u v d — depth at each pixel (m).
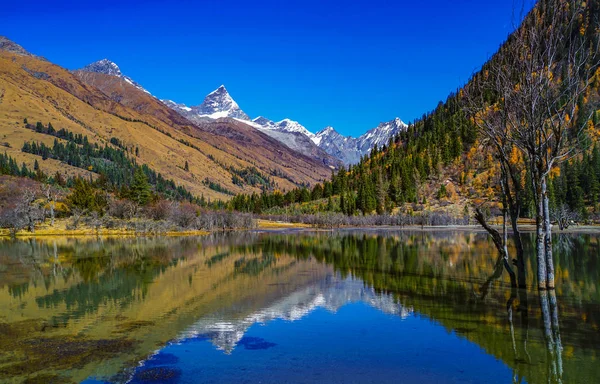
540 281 28.28
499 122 28.27
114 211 129.00
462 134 186.62
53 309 25.84
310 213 194.38
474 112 29.72
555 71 25.81
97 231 110.25
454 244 72.75
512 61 27.12
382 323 22.03
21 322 22.73
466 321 21.98
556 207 115.25
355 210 184.88
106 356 17.30
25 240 92.00
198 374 15.44
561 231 96.94
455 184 174.50
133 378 15.10
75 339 19.66
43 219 122.25
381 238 95.00
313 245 76.88
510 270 31.08
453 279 35.19
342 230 142.88
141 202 140.12
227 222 152.62
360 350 17.88
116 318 23.56
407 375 15.16
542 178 26.92
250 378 15.05
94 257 56.72
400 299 27.80
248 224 155.25
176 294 30.50
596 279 33.31
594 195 127.62
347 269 43.00
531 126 25.91
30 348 18.33
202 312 24.94
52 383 14.62
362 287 32.53
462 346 18.09
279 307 26.11
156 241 89.94
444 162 189.25
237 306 26.50
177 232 125.69
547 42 25.53
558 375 14.84
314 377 15.13
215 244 80.88
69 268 45.38
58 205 134.62
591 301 25.83
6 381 14.82
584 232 93.06
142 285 34.38
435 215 153.62
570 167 131.50
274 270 43.19
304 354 17.52
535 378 14.62
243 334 20.44
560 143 27.58
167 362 16.62
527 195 91.12
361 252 61.00
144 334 20.45
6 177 149.62
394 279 36.00
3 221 107.12
